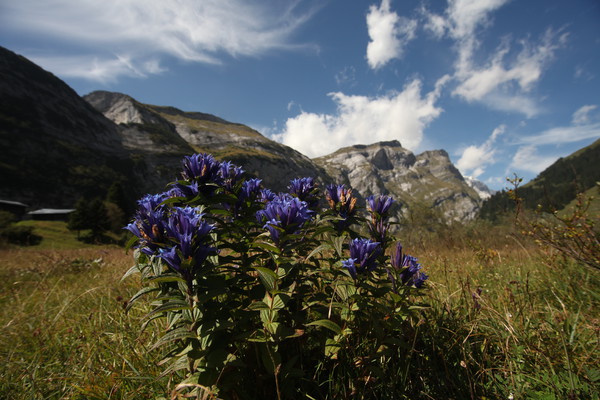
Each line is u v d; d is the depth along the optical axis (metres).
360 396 2.09
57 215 86.12
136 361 2.71
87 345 3.09
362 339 2.50
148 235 1.99
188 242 1.81
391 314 2.25
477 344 2.58
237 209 2.66
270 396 2.12
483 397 2.05
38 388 2.53
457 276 4.62
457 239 9.15
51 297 5.46
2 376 2.70
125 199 81.81
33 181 102.25
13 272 8.13
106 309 4.21
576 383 2.06
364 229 2.81
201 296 1.80
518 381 2.21
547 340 2.54
